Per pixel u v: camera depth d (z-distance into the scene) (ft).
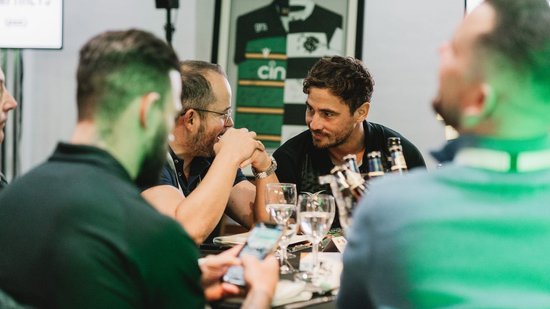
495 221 2.87
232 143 6.77
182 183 7.52
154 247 3.38
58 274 3.30
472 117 2.96
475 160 2.98
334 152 8.73
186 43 14.47
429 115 14.05
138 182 3.96
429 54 14.01
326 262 5.62
